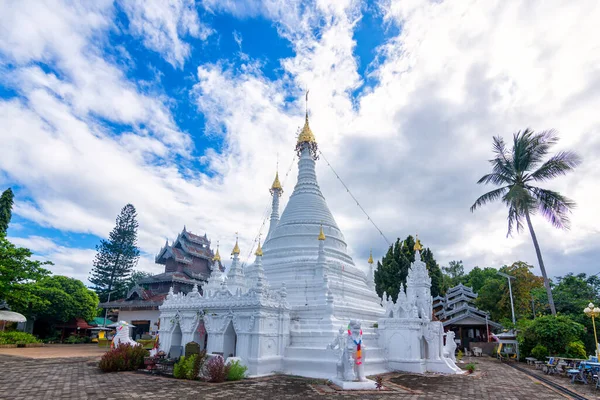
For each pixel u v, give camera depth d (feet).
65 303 190.70
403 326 103.30
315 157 156.87
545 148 135.44
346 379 71.10
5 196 204.95
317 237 128.88
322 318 96.99
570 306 152.76
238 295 92.43
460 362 130.52
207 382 71.77
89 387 64.34
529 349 130.31
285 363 88.79
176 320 102.83
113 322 233.76
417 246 119.96
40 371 82.99
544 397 63.16
